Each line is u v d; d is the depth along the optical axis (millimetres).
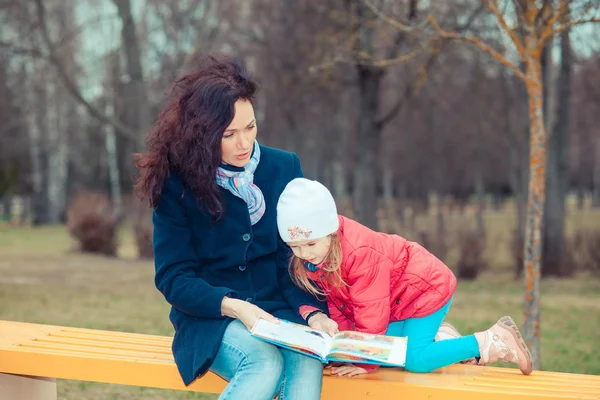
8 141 35469
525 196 14117
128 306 8695
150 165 2822
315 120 23875
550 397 2570
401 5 9203
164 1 17188
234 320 2832
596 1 4723
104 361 2953
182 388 2914
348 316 3162
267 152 3078
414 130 31188
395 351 2770
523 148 14391
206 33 15547
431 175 43000
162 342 3309
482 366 3006
